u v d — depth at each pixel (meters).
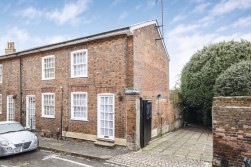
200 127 22.45
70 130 12.84
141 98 11.23
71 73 13.02
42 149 11.14
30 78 15.42
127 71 11.00
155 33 14.77
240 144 7.20
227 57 19.58
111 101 11.46
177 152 10.38
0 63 17.95
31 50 14.89
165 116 16.72
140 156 9.50
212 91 19.64
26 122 15.55
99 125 11.73
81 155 9.75
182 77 23.47
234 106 7.43
